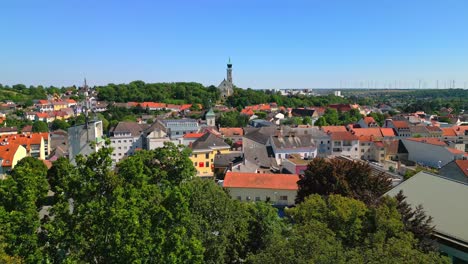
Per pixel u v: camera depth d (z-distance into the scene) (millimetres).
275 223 36969
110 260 25531
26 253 25828
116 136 128000
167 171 42000
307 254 23781
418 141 121438
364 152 129250
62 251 27531
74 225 27375
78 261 25625
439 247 34594
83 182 30859
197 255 25812
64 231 26812
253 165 86750
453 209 37219
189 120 158125
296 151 108000
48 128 180750
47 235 27609
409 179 45281
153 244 24922
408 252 24094
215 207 34906
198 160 101375
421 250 29469
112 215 25328
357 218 32156
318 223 29094
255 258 25469
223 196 36406
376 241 27547
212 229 34406
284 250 24281
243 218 36844
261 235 36781
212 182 38625
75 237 26391
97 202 27516
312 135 127875
